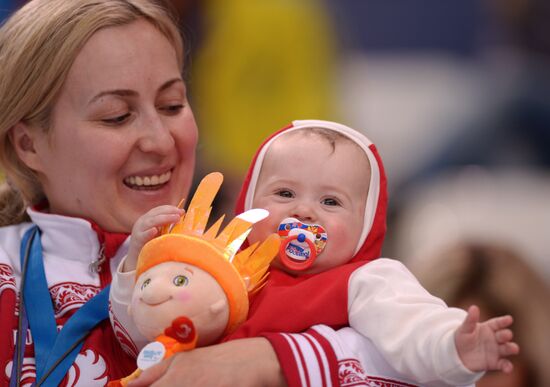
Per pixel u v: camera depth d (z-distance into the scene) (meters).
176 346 6.35
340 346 6.69
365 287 6.88
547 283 10.22
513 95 14.52
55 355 7.29
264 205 7.23
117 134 7.62
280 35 14.27
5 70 7.80
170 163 7.83
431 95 16.91
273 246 6.78
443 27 17.67
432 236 12.04
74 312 7.58
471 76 17.11
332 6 17.28
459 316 6.37
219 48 14.08
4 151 8.09
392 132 16.27
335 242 7.12
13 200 8.48
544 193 13.41
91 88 7.56
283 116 14.27
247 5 14.17
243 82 14.09
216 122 14.07
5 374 7.30
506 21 15.54
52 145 7.79
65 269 7.81
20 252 7.98
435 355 6.17
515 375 9.55
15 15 7.91
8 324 7.46
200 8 13.89
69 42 7.56
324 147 7.27
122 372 7.38
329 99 14.79
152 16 7.77
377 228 7.32
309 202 7.16
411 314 6.57
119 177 7.77
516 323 9.66
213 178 6.87
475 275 9.89
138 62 7.60
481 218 12.60
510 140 14.39
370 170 7.36
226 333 6.63
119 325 6.98
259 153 7.48
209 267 6.40
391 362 6.55
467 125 14.59
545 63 15.05
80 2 7.66
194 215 6.69
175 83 7.83
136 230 6.76
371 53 17.94
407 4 17.80
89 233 7.80
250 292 6.77
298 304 6.89
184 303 6.29
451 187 13.84
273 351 6.62
